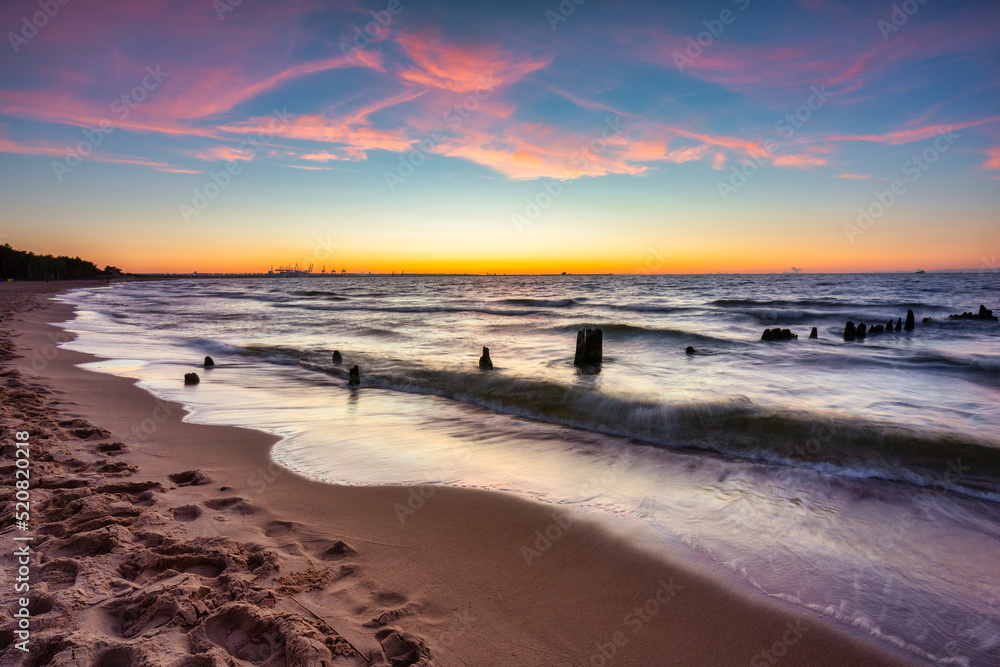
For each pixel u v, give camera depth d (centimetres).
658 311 3359
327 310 3722
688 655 296
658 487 567
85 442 618
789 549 431
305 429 769
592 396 938
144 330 2223
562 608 335
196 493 487
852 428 720
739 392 1019
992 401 948
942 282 7662
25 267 11219
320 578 343
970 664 301
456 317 3080
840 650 308
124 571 315
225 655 246
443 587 350
